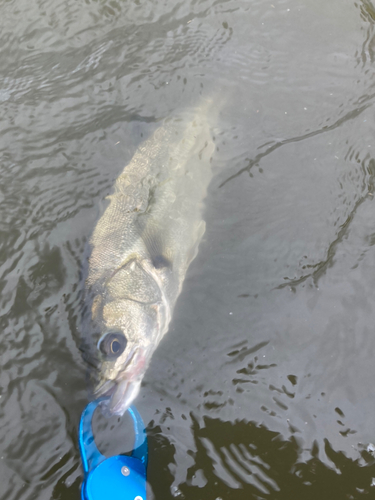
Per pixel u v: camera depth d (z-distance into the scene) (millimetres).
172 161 518
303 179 503
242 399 384
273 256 457
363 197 482
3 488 356
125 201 479
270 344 409
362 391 382
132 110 584
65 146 559
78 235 483
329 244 458
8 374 406
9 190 526
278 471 351
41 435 376
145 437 363
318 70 593
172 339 420
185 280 452
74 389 393
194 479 351
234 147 535
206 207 495
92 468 333
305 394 384
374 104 551
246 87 589
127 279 423
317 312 422
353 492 340
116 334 394
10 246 483
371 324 412
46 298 442
